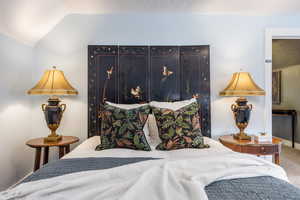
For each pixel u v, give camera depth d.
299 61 3.70
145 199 0.77
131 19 2.33
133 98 2.30
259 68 2.36
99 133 2.27
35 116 2.28
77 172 1.02
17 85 2.04
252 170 1.04
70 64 2.29
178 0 2.05
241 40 2.36
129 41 2.32
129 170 0.99
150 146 1.75
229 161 1.10
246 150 1.92
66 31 2.29
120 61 2.30
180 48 2.32
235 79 2.15
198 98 2.32
